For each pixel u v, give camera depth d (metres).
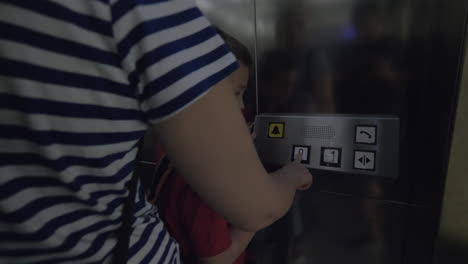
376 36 0.88
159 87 0.30
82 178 0.34
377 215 0.99
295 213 1.13
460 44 0.71
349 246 1.06
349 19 0.90
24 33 0.27
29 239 0.34
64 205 0.35
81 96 0.30
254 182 0.39
